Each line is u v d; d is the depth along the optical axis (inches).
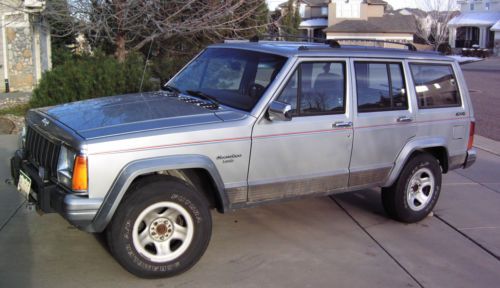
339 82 211.5
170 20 455.8
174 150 172.7
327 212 250.4
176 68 565.6
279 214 244.2
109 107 195.5
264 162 191.8
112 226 168.4
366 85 218.8
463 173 333.1
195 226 177.8
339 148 209.6
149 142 168.9
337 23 2445.9
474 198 282.7
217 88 213.8
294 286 177.8
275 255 200.4
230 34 518.0
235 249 203.9
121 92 396.2
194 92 215.5
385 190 238.2
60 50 822.5
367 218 244.8
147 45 565.9
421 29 2348.7
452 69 251.3
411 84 232.7
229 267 188.9
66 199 161.5
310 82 203.3
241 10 516.4
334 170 210.5
